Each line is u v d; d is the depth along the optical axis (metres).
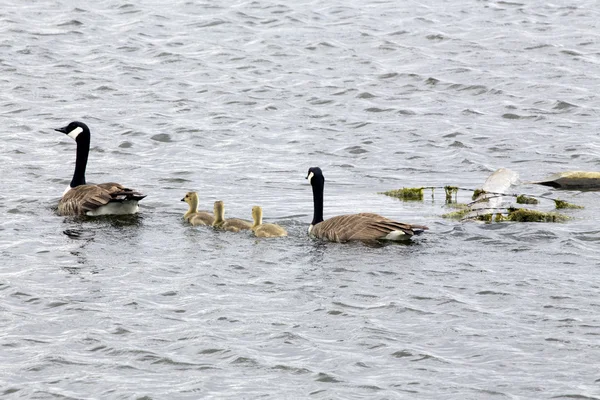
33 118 34.38
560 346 16.95
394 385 15.77
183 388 15.76
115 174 29.11
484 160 30.97
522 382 15.80
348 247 21.62
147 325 17.88
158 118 34.81
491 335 17.39
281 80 39.44
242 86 38.59
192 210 24.19
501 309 18.41
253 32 45.19
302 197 26.84
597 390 15.52
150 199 26.27
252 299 18.95
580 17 47.44
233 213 25.11
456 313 18.23
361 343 17.16
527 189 27.66
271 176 29.09
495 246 21.72
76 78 38.81
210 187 27.81
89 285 19.61
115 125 33.97
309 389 15.70
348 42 43.88
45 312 18.41
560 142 32.62
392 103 37.00
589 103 36.53
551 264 20.59
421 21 46.72
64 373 16.23
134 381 15.98
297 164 30.45
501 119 35.25
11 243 21.98
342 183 28.47
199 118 35.00
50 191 26.88
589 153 31.38
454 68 40.50
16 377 16.11
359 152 31.83
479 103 37.00
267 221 24.08
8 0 48.50
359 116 35.59
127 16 47.00
